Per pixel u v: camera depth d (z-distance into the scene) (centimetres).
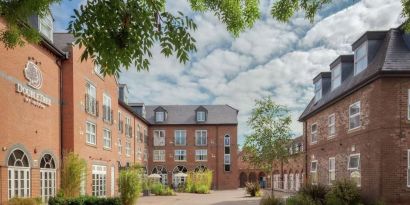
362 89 1761
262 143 2230
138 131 4441
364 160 1728
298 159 3192
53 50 1962
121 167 3328
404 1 669
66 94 2108
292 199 1795
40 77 1836
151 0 460
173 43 468
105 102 2772
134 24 453
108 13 440
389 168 1548
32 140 1739
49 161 1917
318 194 1786
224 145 5003
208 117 5088
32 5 517
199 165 4972
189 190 3969
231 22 597
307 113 2736
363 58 1848
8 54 1543
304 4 616
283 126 2248
